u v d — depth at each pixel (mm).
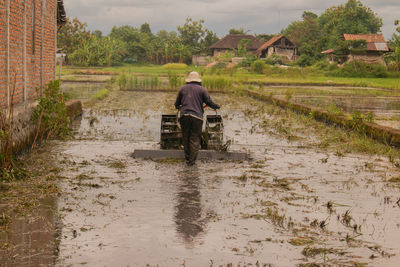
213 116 9922
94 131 12617
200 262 4219
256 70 61875
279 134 12773
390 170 8500
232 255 4402
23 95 11312
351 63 60906
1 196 6207
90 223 5227
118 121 14883
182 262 4207
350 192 6902
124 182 7160
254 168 8469
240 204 6105
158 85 32688
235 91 30219
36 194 6359
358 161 9312
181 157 9266
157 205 5984
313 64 76875
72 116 15008
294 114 17688
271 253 4473
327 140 11812
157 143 10688
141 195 6445
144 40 102250
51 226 5098
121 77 31891
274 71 59094
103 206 5895
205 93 8711
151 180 7336
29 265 4070
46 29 13773
